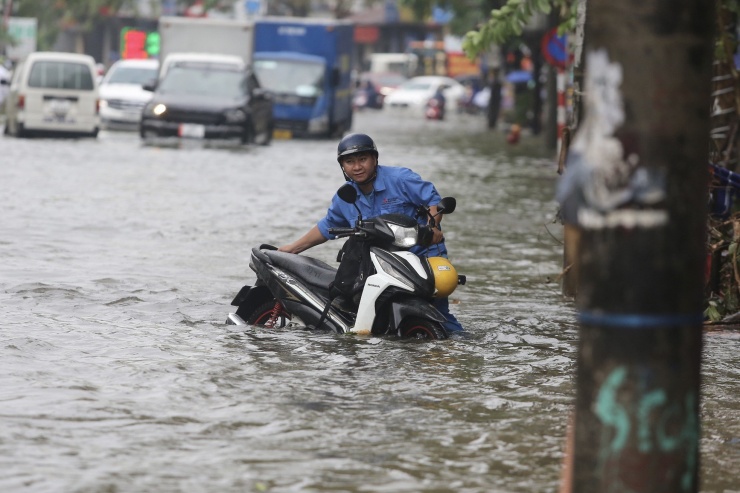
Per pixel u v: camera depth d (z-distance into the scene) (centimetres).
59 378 1639
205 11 18000
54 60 7369
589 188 891
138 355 1806
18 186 4428
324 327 2044
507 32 3244
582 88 2534
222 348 1886
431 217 2017
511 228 3756
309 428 1430
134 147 6744
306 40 9262
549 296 2559
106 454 1309
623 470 905
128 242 3141
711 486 1262
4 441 1342
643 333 888
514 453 1349
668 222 882
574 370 1795
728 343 2075
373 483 1229
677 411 899
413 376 1720
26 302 2225
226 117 7238
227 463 1286
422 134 10300
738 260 2286
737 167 2789
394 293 1981
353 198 2011
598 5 890
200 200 4216
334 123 9312
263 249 2155
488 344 1984
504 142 9300
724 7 2772
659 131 877
